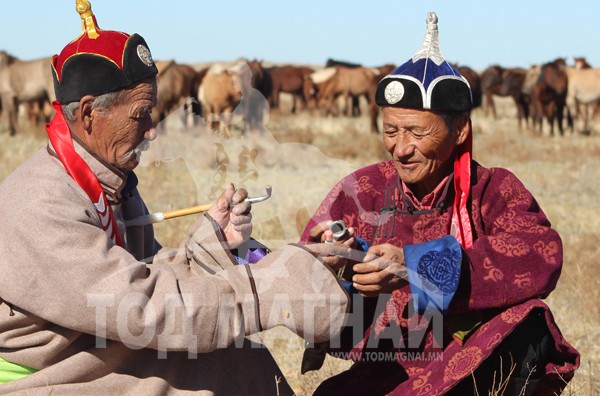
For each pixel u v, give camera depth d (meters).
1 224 2.97
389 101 3.40
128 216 3.36
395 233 3.54
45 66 26.92
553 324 3.37
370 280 3.25
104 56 3.02
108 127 3.07
